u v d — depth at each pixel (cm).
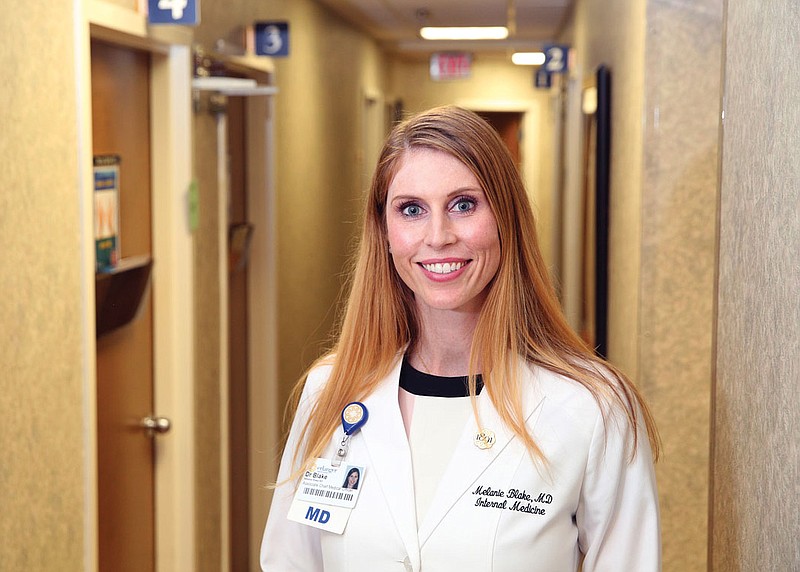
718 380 149
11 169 209
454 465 140
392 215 141
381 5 512
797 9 106
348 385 152
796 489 106
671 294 258
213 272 333
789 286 109
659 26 252
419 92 589
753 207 126
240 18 360
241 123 402
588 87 398
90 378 239
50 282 225
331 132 504
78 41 226
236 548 408
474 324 146
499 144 140
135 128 280
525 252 144
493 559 135
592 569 141
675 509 260
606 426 138
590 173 388
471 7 523
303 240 459
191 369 300
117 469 272
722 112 146
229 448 409
